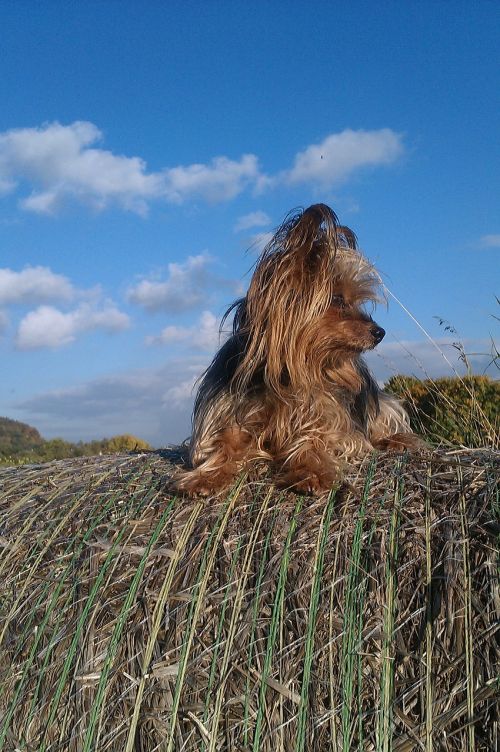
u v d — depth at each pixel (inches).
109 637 23.9
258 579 23.7
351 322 33.4
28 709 23.9
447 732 20.6
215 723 21.8
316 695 21.6
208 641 23.1
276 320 32.7
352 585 22.9
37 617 25.4
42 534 28.0
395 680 21.3
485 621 21.4
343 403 34.9
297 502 26.7
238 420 33.0
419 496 25.5
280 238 34.0
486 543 22.7
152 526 27.1
